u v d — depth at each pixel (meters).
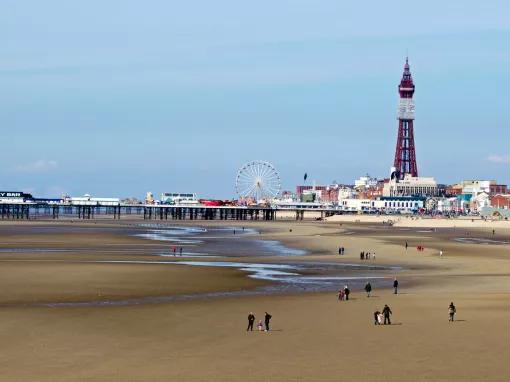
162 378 52.75
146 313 77.69
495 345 61.91
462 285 105.94
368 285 91.81
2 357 58.16
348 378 52.69
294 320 73.69
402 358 57.81
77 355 58.91
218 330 68.56
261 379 52.53
